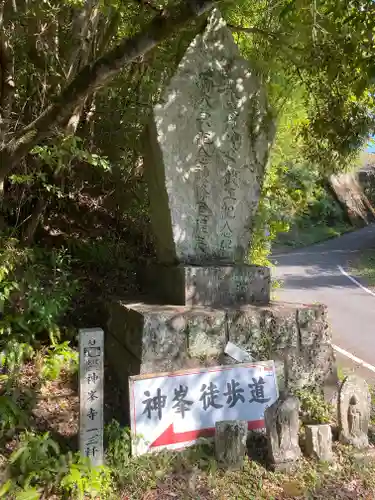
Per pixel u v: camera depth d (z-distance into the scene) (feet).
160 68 19.84
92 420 10.75
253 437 12.70
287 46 17.04
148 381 12.14
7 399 12.16
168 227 15.49
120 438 11.51
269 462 11.57
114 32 18.54
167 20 10.00
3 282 15.08
